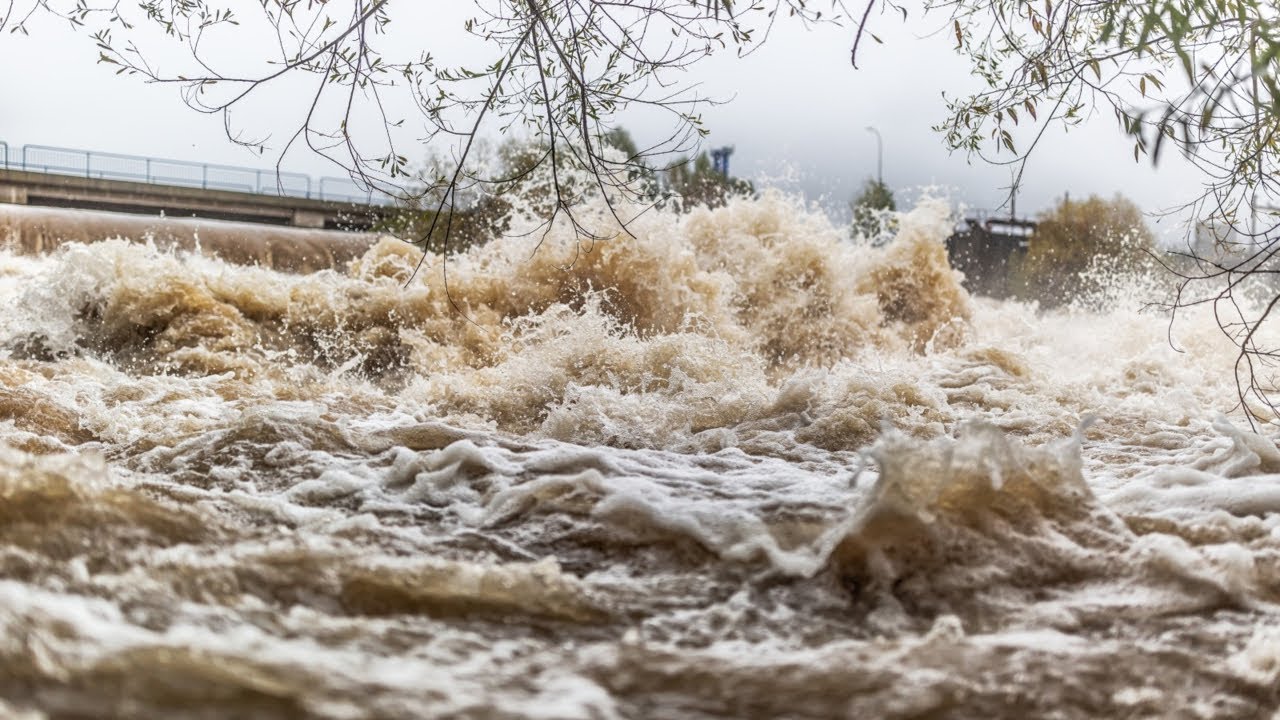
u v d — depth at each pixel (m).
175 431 5.65
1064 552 3.45
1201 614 3.14
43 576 2.67
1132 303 12.91
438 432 5.46
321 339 10.12
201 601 2.68
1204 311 11.36
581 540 3.77
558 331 9.41
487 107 4.68
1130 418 7.39
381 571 3.02
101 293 9.86
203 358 9.12
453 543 3.78
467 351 10.02
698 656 2.58
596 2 4.62
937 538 3.43
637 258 11.33
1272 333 10.74
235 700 1.94
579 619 2.95
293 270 31.23
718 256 13.13
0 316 9.93
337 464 4.81
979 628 3.07
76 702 1.87
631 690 2.37
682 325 11.48
